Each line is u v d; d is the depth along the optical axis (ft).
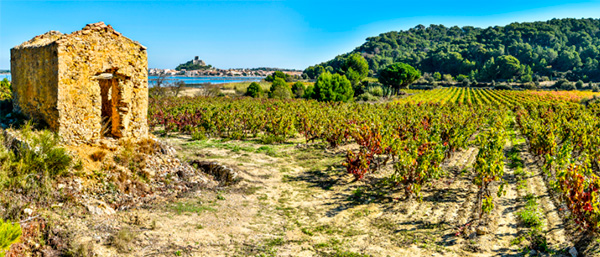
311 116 85.40
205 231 27.40
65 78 33.88
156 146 40.40
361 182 44.24
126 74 39.04
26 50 38.14
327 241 27.68
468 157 58.49
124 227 25.86
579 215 27.58
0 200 24.59
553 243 26.55
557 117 96.07
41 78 35.63
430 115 96.07
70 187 29.37
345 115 95.25
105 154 35.14
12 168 28.50
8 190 26.00
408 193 38.09
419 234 29.09
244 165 49.19
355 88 271.69
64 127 34.09
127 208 30.07
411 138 57.77
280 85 222.69
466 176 46.78
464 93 308.81
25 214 24.12
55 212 25.59
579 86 369.30
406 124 76.28
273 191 40.01
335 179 45.34
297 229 29.96
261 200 36.68
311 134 69.92
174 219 28.76
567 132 65.16
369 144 51.57
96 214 27.35
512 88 375.25
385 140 51.39
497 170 35.22
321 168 50.60
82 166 31.78
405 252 25.95
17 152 30.78
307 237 28.37
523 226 30.01
